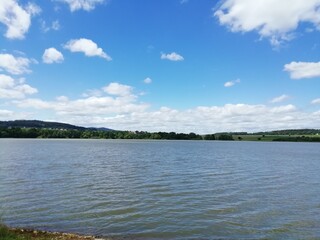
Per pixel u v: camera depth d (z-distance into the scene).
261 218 21.45
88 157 77.19
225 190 32.03
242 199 27.64
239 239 17.30
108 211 22.88
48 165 54.72
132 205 24.81
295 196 29.19
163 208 23.94
